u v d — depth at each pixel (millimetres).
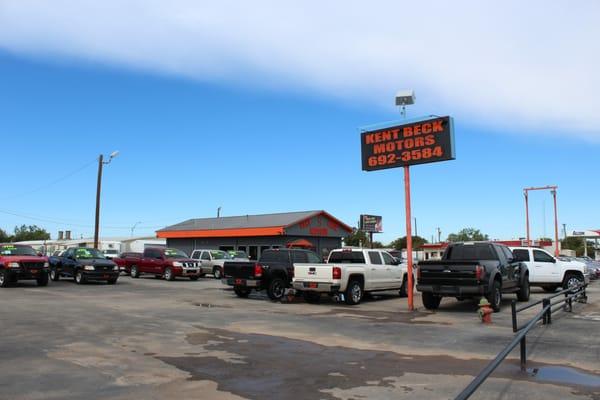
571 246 96500
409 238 15898
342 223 46656
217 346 9422
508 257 16984
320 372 7496
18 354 8500
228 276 19297
